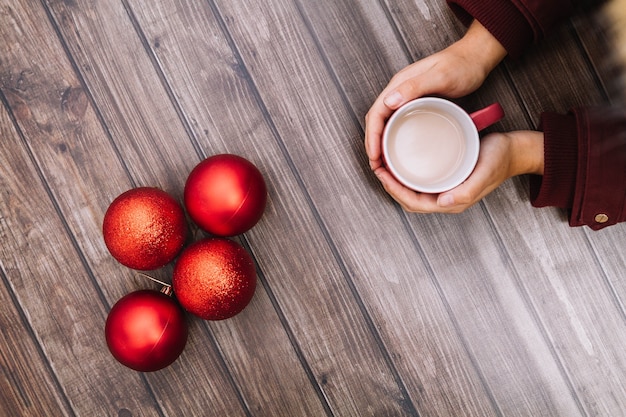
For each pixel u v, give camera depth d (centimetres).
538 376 82
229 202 70
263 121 80
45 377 79
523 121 81
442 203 72
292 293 80
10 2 79
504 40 75
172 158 80
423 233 81
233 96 80
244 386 80
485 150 75
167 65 79
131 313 71
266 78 80
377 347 81
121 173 79
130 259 70
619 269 81
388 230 81
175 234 71
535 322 81
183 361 80
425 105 73
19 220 79
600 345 82
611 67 80
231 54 80
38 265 79
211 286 70
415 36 80
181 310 74
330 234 81
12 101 79
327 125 80
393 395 81
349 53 80
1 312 79
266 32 80
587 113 75
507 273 82
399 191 75
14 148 79
